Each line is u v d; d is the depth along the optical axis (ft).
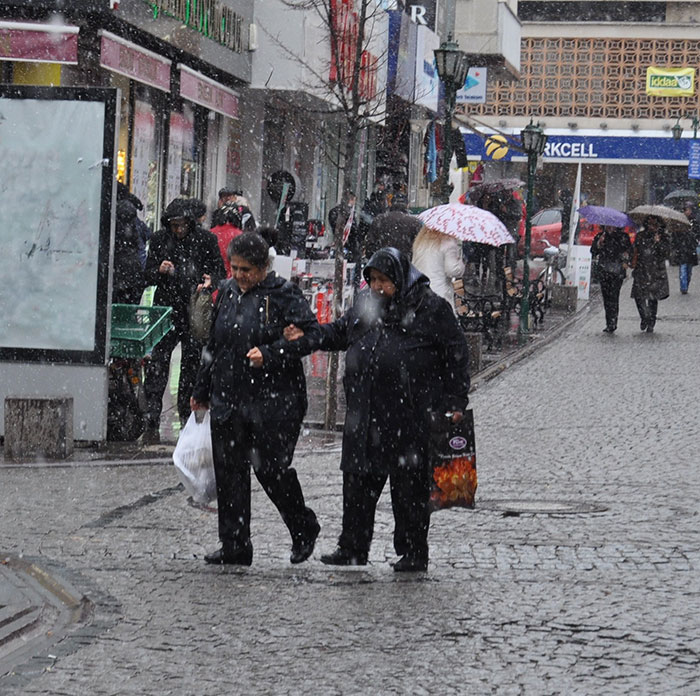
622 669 49.29
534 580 63.00
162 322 106.22
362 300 65.21
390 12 247.70
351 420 64.95
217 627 54.85
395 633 53.93
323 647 52.08
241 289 65.82
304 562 67.62
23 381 103.96
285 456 65.82
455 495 64.95
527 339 194.08
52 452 98.37
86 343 103.45
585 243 363.76
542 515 78.79
